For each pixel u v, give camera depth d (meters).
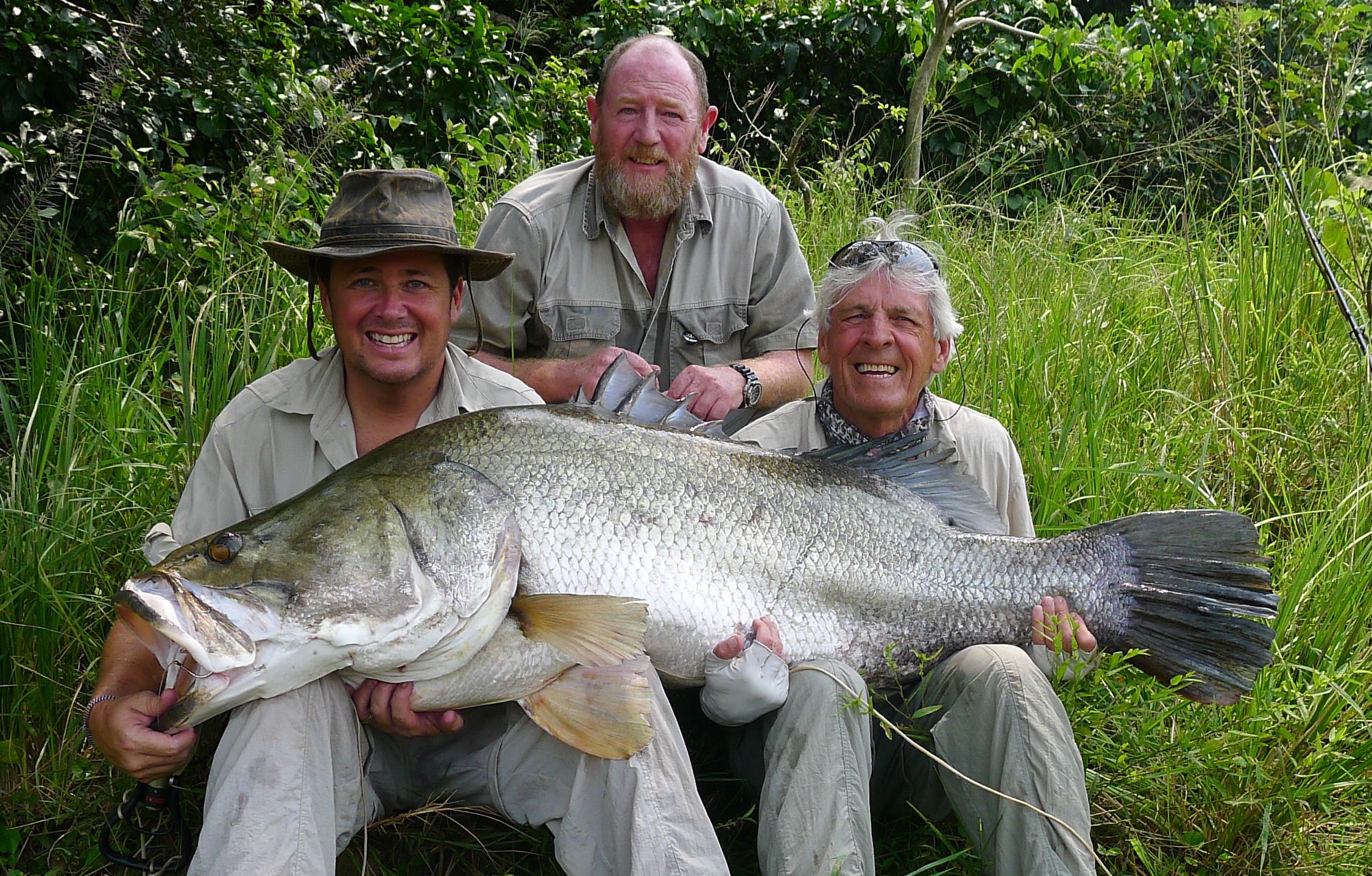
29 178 4.61
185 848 2.85
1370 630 3.66
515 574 2.64
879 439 3.22
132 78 5.08
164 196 4.57
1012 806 2.68
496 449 2.71
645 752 2.60
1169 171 8.62
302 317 4.46
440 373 3.20
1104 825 3.18
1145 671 3.00
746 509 2.85
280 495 3.09
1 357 4.38
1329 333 4.98
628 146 4.02
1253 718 3.26
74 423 3.77
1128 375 4.85
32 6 4.87
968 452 3.44
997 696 2.72
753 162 8.00
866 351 3.24
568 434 2.78
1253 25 7.36
